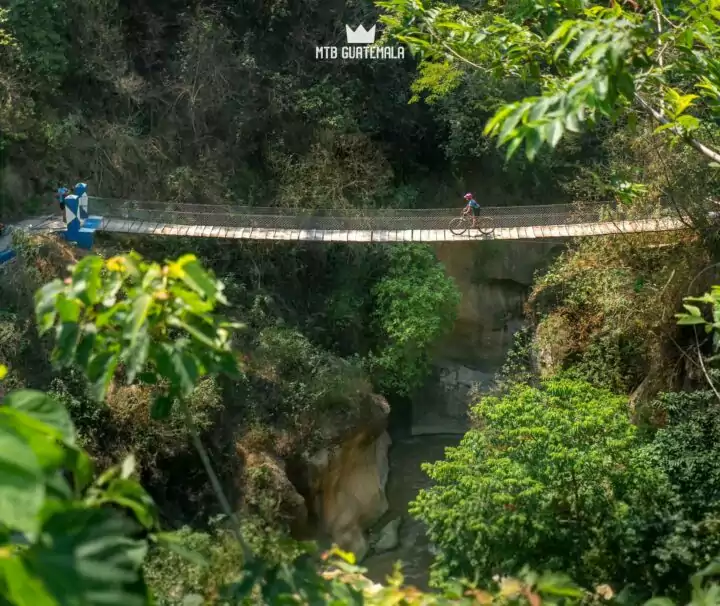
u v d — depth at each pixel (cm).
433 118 2953
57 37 2550
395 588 400
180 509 1916
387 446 2722
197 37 2695
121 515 245
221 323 394
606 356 2019
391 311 2627
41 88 2548
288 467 2133
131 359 337
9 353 1898
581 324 2134
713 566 351
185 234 2306
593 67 553
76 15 2636
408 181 3030
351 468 2372
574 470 1331
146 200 2633
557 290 2473
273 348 2280
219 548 1021
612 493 1341
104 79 2669
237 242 2556
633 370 2022
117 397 1859
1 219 2423
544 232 2230
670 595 1141
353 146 2752
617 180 1547
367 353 2705
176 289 369
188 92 2684
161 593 834
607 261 2111
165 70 2784
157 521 339
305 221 2392
